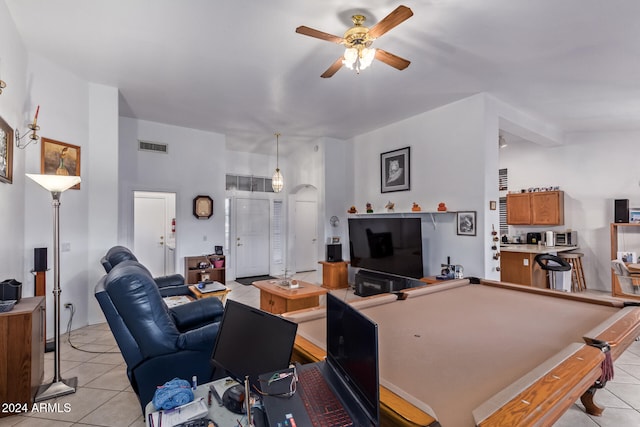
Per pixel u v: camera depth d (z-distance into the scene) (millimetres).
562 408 1050
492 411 960
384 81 3877
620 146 5793
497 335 1705
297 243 8242
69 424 2113
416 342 1615
